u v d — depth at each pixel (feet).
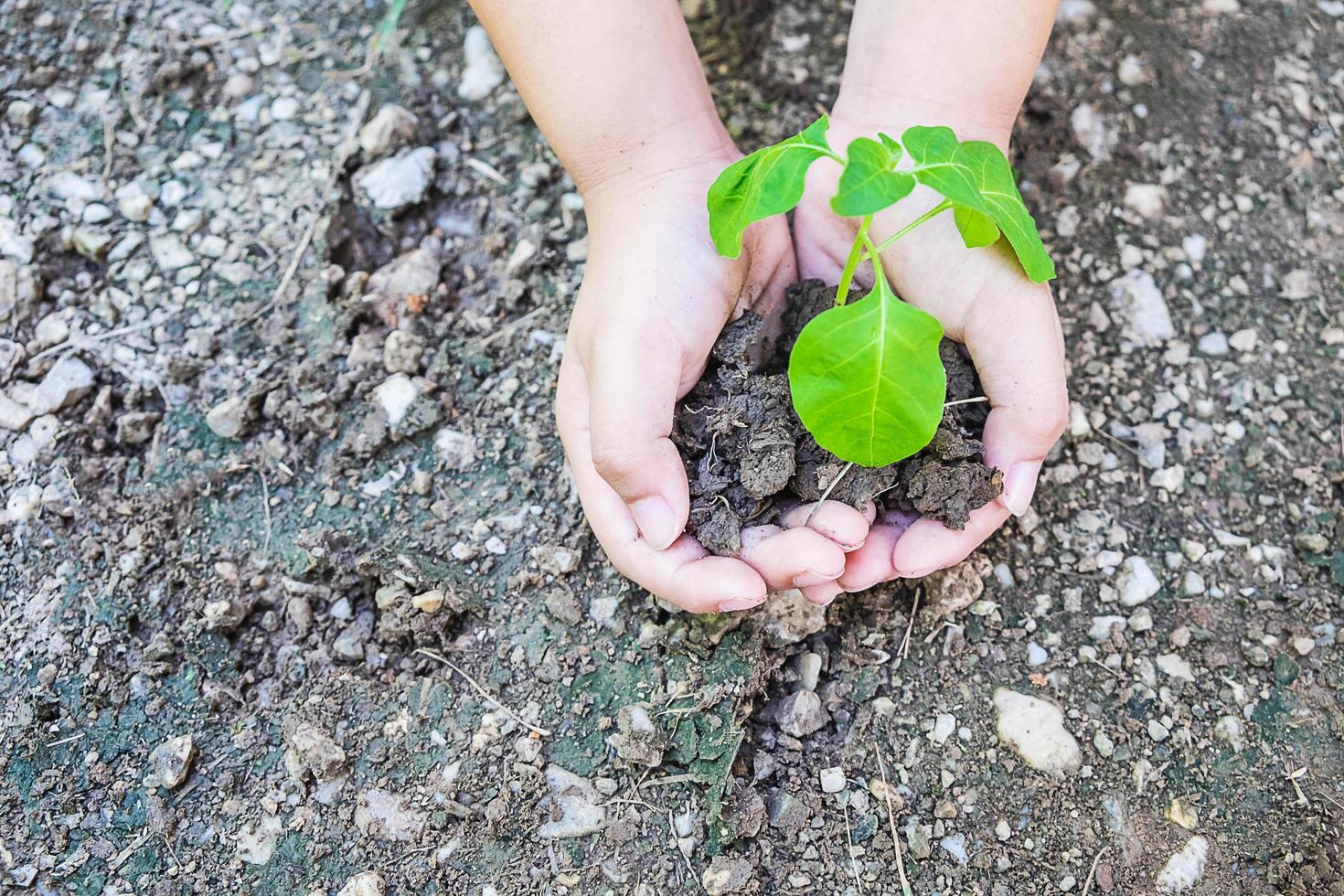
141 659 1.62
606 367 1.49
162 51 1.90
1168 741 1.59
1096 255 1.79
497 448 1.70
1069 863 1.55
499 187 1.83
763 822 1.56
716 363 1.57
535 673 1.61
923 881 1.54
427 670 1.62
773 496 1.54
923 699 1.60
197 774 1.58
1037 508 1.68
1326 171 1.85
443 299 1.78
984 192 1.43
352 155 1.84
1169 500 1.69
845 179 1.34
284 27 1.92
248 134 1.86
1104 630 1.63
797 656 1.61
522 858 1.55
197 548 1.66
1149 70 1.89
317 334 1.75
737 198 1.44
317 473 1.70
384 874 1.54
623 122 1.57
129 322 1.76
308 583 1.65
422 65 1.90
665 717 1.58
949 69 1.59
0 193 1.81
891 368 1.38
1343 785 1.57
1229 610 1.64
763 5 1.93
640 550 1.52
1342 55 1.91
